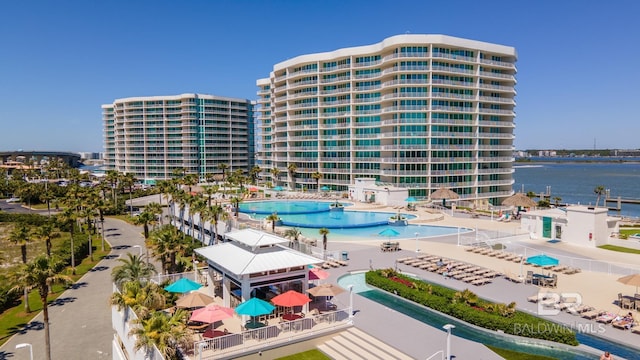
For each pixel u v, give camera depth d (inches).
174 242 1753.2
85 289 1964.8
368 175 4227.4
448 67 3919.8
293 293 1099.3
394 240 2236.7
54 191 5383.9
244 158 7864.2
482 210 3393.2
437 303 1227.9
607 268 1600.6
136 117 7342.5
